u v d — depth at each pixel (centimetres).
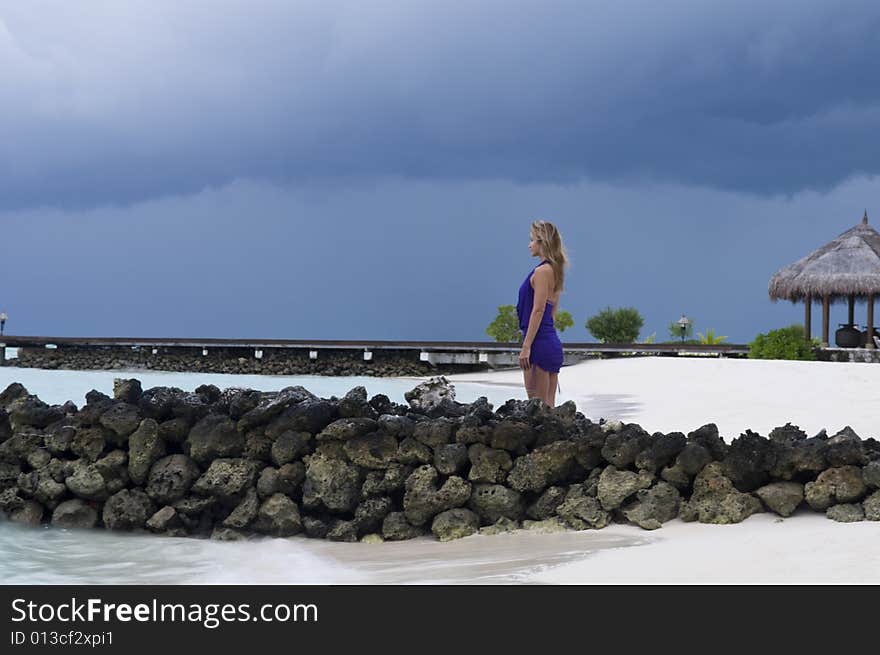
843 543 491
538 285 816
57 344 3769
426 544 596
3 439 712
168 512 643
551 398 838
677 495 597
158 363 3703
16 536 639
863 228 3566
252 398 668
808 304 3500
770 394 1452
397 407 724
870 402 1295
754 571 452
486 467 622
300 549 596
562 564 500
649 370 2117
